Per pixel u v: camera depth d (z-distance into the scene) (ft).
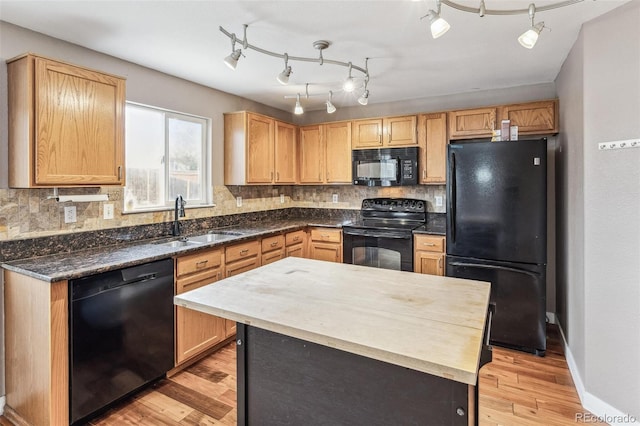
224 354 9.36
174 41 7.81
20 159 6.51
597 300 6.81
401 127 12.50
